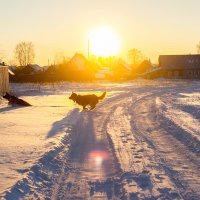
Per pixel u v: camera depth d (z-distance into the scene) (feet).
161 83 227.40
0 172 29.01
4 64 118.83
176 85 199.41
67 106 85.76
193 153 36.70
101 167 32.55
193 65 297.53
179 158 34.88
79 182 28.32
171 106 82.38
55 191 26.27
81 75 250.78
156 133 49.42
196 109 69.67
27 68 245.65
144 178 28.58
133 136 47.14
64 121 58.80
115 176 29.76
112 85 200.95
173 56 303.07
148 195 24.89
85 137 47.11
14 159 33.17
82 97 79.10
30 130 49.73
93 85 200.75
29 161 32.32
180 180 28.02
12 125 54.19
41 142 41.16
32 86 183.11
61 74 245.86
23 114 69.26
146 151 38.14
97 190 26.58
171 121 56.18
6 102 95.81
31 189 26.04
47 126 53.47
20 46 358.84
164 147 40.11
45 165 32.01
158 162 33.45
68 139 44.75
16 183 25.88
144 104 90.94
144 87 179.52
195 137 42.09
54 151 36.70
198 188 26.14
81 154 37.60
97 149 40.01
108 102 96.27
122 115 69.51
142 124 57.77
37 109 78.89
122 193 25.71
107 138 46.32
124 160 34.32
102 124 58.13
